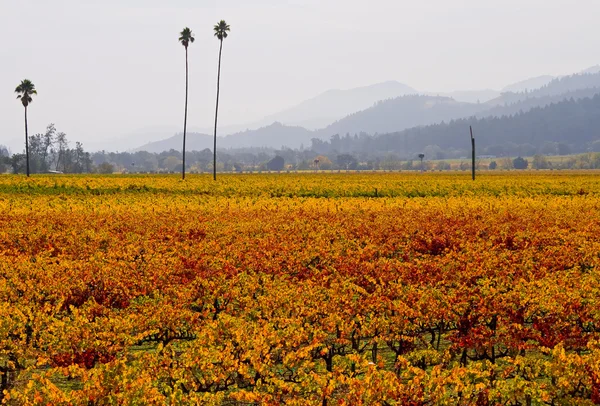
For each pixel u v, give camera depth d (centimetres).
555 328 1664
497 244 2933
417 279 2158
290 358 1380
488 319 1794
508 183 7869
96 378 1231
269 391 1268
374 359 1689
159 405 1177
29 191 6925
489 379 1344
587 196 5934
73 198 5997
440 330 1781
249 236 3219
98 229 3391
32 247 2908
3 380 1495
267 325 1552
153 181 8062
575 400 1230
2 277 2144
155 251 2681
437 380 1211
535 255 2620
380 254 2811
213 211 4559
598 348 1449
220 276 2109
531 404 1319
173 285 2047
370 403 1177
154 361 1383
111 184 7350
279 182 8325
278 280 2078
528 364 1388
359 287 1970
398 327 1652
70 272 2141
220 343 1512
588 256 2569
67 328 1563
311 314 1705
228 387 1431
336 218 3931
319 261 2700
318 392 1248
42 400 1166
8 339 1531
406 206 5006
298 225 3494
